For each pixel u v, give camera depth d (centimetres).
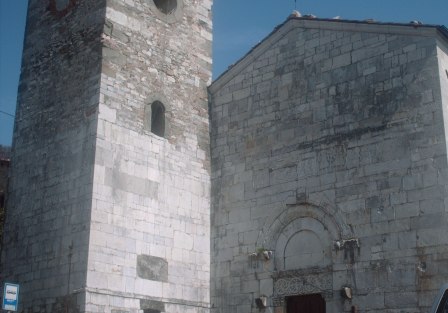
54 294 1755
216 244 2036
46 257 1822
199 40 2261
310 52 1977
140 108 1970
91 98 1880
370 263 1692
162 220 1928
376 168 1747
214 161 2131
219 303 1969
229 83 2172
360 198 1755
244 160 2052
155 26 2106
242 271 1947
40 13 2191
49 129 1980
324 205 1820
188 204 2023
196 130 2130
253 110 2077
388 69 1795
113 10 1981
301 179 1894
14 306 1378
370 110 1800
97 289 1702
